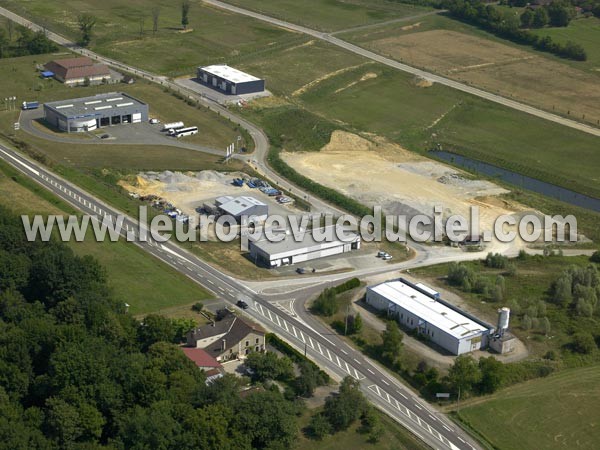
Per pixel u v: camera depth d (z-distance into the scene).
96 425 185.50
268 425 189.12
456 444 198.75
